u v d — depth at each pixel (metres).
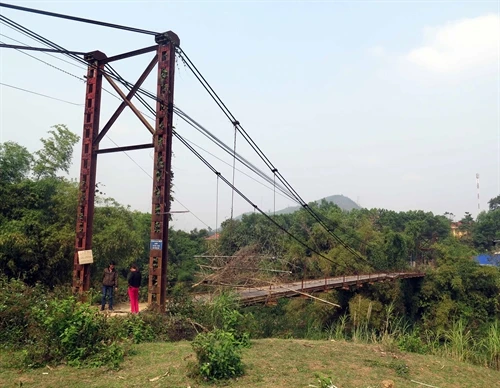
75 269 11.62
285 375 6.73
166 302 11.20
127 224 23.33
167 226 10.95
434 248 47.53
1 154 16.97
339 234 48.56
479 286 40.84
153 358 7.32
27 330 7.92
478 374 8.48
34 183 16.89
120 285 18.50
